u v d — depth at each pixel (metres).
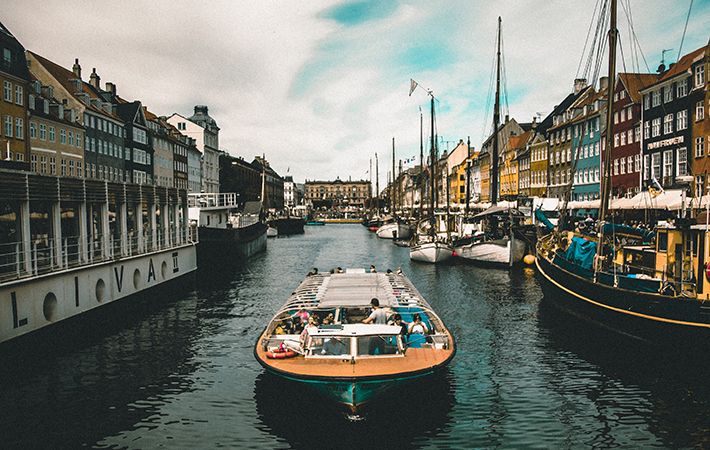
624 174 47.81
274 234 91.31
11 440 11.00
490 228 45.19
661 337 15.54
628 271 19.67
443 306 24.69
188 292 30.05
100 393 13.62
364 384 10.70
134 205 29.70
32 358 16.41
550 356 16.55
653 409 12.41
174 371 15.38
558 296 22.84
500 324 20.95
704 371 14.67
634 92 46.78
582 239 21.86
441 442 10.84
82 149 48.69
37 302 16.80
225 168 110.69
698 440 10.88
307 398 11.36
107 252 22.48
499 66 43.28
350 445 10.67
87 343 18.55
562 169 62.78
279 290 30.70
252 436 11.12
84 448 10.65
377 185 119.44
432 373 11.48
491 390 13.70
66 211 23.08
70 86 51.28
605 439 10.95
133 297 24.52
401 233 79.75
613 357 16.36
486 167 96.56
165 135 72.50
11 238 19.36
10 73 36.75
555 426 11.55
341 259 50.69
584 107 56.72
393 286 17.47
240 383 14.36
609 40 19.66
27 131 38.97
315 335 12.12
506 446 10.66
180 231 33.75
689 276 15.74
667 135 40.03
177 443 10.81
